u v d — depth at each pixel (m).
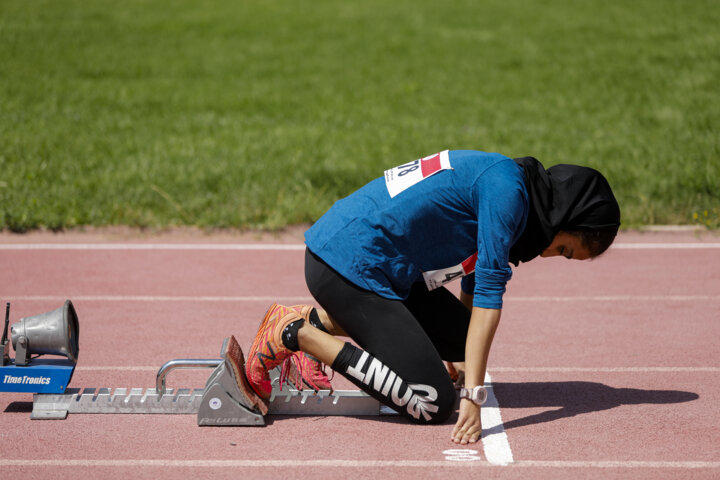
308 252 13.17
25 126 44.75
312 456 12.13
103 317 19.36
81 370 15.85
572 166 12.67
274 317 13.03
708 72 60.72
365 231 12.55
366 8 97.19
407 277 12.77
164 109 52.03
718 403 14.22
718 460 12.03
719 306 20.25
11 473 11.58
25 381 13.48
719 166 33.75
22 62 66.38
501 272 12.06
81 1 99.38
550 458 12.08
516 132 44.78
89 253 25.45
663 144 39.53
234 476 11.52
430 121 48.69
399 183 12.70
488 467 11.78
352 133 44.75
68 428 13.09
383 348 12.67
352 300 12.70
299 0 102.81
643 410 13.91
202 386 15.16
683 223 28.78
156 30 83.38
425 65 69.00
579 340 17.78
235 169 35.12
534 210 12.34
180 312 19.83
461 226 12.49
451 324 13.78
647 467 11.80
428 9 95.75
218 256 25.30
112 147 40.28
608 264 24.34
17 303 20.48
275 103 54.84
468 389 12.27
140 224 28.27
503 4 97.31
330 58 72.12
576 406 14.10
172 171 34.78
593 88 58.06
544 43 76.06
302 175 34.09
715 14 84.62
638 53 69.38
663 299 20.89
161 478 11.46
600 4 94.06
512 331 18.45
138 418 13.49
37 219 28.03
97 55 70.75
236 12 94.50
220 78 63.56
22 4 95.81
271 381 14.16
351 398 13.63
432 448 12.39
